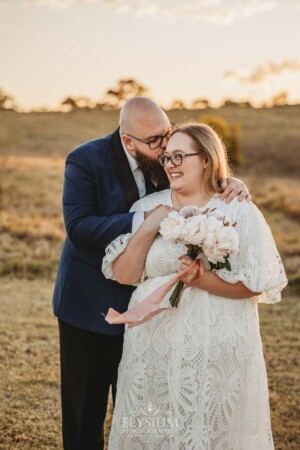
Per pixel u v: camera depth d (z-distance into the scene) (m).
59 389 4.64
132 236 2.93
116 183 3.21
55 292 3.42
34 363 5.13
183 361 2.83
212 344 2.82
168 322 2.88
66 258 3.36
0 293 7.55
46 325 6.25
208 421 2.81
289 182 25.69
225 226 2.68
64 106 61.56
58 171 18.44
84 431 3.37
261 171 31.81
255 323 2.97
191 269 2.76
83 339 3.29
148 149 3.10
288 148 38.47
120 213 3.21
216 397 2.82
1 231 10.90
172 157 2.89
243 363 2.86
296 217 14.77
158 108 3.13
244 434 2.89
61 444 3.85
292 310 7.31
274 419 4.26
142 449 2.95
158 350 2.89
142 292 3.01
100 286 3.25
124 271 2.98
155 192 3.22
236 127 32.19
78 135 41.16
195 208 2.78
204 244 2.67
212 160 2.89
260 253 2.84
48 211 13.41
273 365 5.34
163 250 2.90
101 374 3.37
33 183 16.12
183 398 2.82
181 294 2.87
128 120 3.09
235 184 2.95
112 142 3.24
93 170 3.18
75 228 3.07
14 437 3.89
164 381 2.89
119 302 3.26
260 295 3.11
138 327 2.94
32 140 37.41
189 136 2.88
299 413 4.36
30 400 4.43
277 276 2.91
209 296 2.86
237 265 2.84
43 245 10.09
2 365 5.04
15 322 6.28
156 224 2.90
